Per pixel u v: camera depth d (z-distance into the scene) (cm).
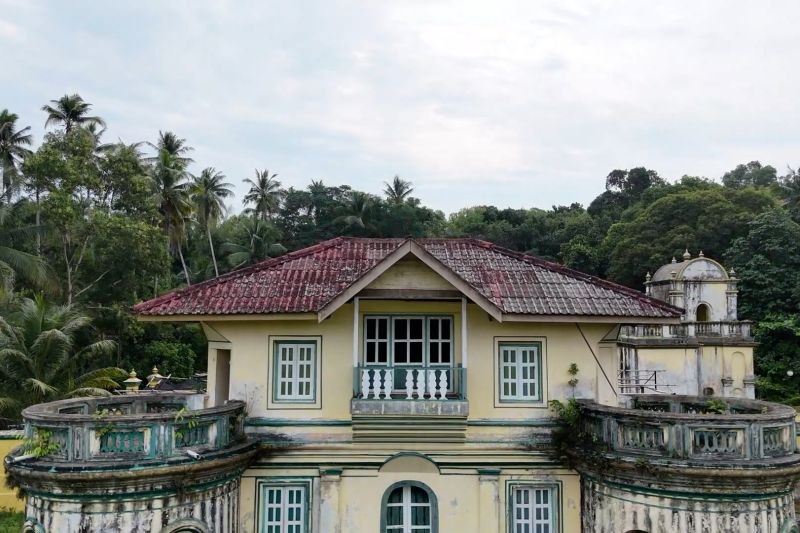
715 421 1200
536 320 1410
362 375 1398
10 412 2536
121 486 1153
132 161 3959
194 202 5038
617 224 5762
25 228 3438
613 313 1429
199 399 1553
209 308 1420
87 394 2619
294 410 1468
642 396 1585
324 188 7300
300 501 1459
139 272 3966
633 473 1255
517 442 1459
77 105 4238
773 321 3978
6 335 2650
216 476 1282
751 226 4519
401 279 1402
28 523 1197
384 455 1452
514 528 1455
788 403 3684
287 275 1555
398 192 7244
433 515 1451
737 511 1186
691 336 3045
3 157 3959
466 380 1405
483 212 7881
